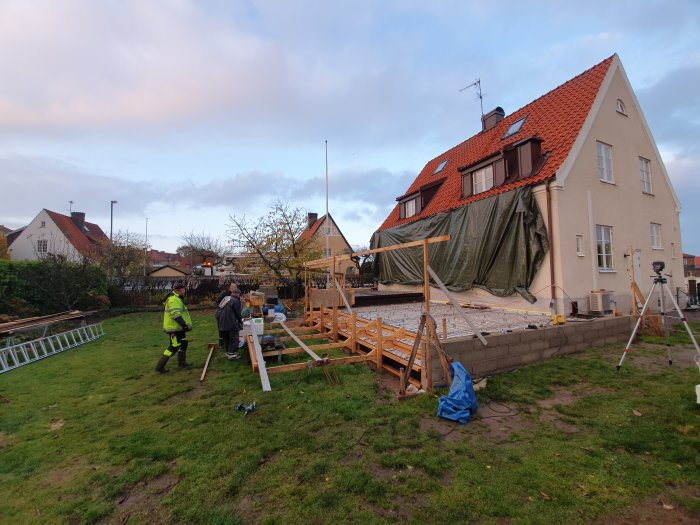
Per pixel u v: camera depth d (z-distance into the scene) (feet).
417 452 11.14
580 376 18.16
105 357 25.14
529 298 31.53
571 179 31.89
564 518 8.18
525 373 18.60
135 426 13.47
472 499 8.86
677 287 41.63
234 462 10.64
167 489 9.52
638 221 38.86
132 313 52.65
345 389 17.08
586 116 33.88
